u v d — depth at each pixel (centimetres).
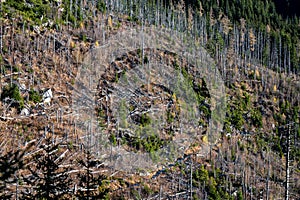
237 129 7362
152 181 5238
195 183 5403
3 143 3800
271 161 6819
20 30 7000
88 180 1518
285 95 9319
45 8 7988
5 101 5147
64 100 6050
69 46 7319
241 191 5738
